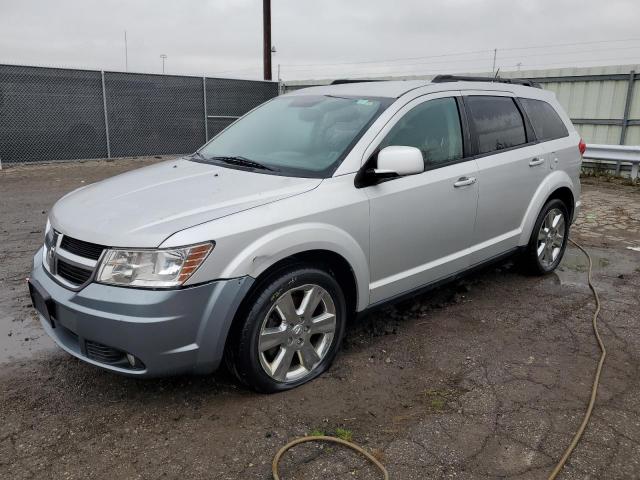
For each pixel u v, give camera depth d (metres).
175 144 14.52
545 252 5.39
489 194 4.45
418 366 3.64
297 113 4.25
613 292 5.05
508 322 4.37
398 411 3.13
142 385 3.36
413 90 4.08
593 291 5.05
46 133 12.52
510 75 12.77
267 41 17.98
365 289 3.62
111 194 3.43
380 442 2.84
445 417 3.07
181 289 2.78
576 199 5.67
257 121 4.47
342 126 3.83
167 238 2.79
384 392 3.32
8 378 3.43
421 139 3.98
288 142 3.95
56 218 3.31
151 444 2.82
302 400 3.22
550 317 4.47
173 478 2.58
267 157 3.87
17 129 12.12
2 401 3.17
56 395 3.25
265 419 3.03
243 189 3.31
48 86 12.30
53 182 10.49
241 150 4.11
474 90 4.55
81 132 13.02
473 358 3.76
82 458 2.71
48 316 3.10
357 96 4.14
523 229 4.97
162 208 3.08
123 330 2.75
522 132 4.97
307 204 3.23
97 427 2.95
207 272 2.83
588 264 5.93
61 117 12.64
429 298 4.86
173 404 3.17
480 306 4.70
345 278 3.59
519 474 2.62
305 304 3.30
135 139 13.84
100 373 3.49
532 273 5.41
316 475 2.60
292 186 3.34
